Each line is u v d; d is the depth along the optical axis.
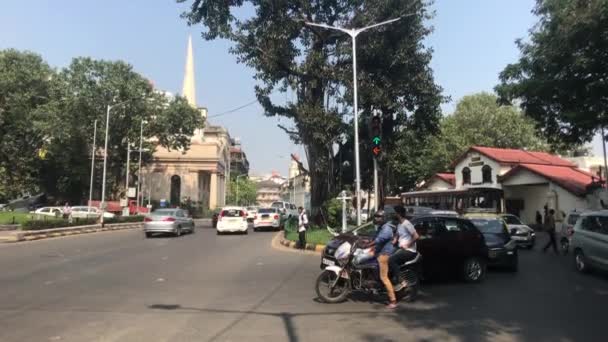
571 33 18.73
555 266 16.17
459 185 48.25
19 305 9.12
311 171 28.30
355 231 13.34
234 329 7.51
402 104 28.64
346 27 27.52
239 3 27.73
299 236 20.09
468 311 9.02
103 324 7.73
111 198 67.75
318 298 9.89
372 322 8.09
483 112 55.41
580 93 21.27
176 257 17.12
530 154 47.47
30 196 72.06
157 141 65.12
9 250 19.45
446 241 12.32
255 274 13.22
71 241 24.33
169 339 6.92
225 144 100.25
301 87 27.89
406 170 57.44
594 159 67.00
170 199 80.81
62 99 56.00
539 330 7.64
